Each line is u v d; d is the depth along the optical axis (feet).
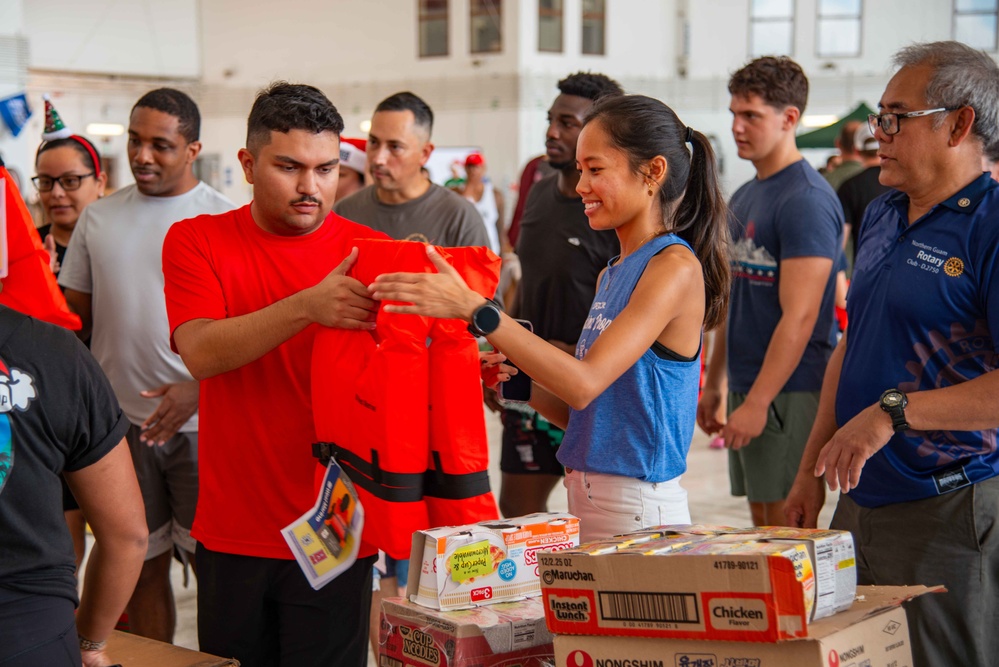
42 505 4.88
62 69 62.54
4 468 4.71
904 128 6.94
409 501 6.19
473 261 6.16
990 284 6.72
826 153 60.80
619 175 6.29
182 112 9.62
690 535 5.23
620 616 4.78
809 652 4.43
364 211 11.59
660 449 6.27
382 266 6.26
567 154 10.43
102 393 5.21
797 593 4.37
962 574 7.00
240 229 7.29
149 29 65.16
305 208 6.99
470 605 5.69
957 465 6.98
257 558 7.29
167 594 9.90
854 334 7.48
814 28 62.49
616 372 5.79
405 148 11.13
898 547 7.20
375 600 10.34
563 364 5.61
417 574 5.81
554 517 6.18
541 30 57.67
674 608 4.64
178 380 9.66
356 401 6.38
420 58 59.98
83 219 9.87
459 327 6.23
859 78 62.54
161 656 6.21
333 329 6.63
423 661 5.51
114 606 5.74
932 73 6.83
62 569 4.97
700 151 6.63
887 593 5.19
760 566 4.43
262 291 7.25
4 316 4.86
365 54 61.62
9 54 48.19
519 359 5.61
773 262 10.25
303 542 6.75
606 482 6.31
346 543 6.50
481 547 5.74
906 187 7.06
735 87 10.30
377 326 6.31
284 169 6.86
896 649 4.91
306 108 6.81
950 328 6.91
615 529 6.27
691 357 6.28
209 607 7.49
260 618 7.45
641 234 6.42
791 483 10.51
